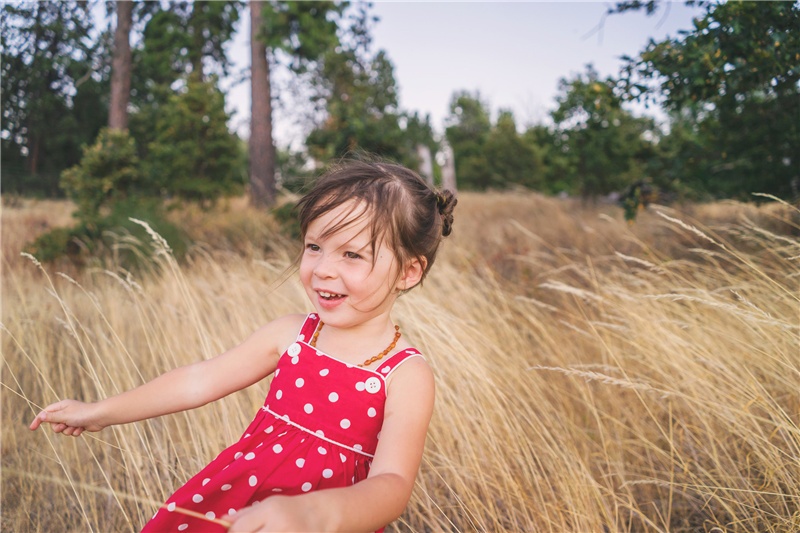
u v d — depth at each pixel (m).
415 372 1.17
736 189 5.02
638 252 4.68
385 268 1.13
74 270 5.80
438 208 1.29
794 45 3.33
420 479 2.18
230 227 7.83
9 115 20.88
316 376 1.18
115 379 2.64
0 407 2.70
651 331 2.51
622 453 2.40
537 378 2.85
